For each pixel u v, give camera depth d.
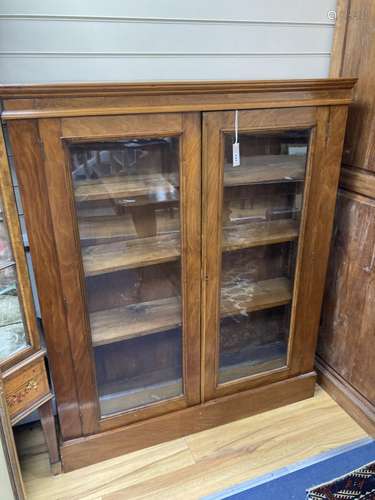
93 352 1.46
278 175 1.48
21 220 1.49
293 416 1.82
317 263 1.67
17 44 1.27
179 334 1.59
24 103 1.09
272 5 1.50
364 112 1.53
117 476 1.55
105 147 1.24
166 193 1.37
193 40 1.45
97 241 1.38
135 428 1.61
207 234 1.43
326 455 1.62
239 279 1.68
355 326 1.73
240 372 1.77
